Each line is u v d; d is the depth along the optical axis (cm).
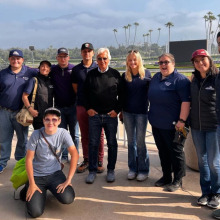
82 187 381
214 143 306
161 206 326
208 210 315
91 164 404
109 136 397
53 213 314
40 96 410
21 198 344
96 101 384
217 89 277
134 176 405
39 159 328
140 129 388
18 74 416
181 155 355
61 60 429
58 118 323
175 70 341
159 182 382
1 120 421
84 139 441
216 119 299
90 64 421
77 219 301
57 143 331
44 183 324
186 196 349
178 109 340
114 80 378
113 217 304
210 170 315
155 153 527
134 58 361
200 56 287
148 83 373
